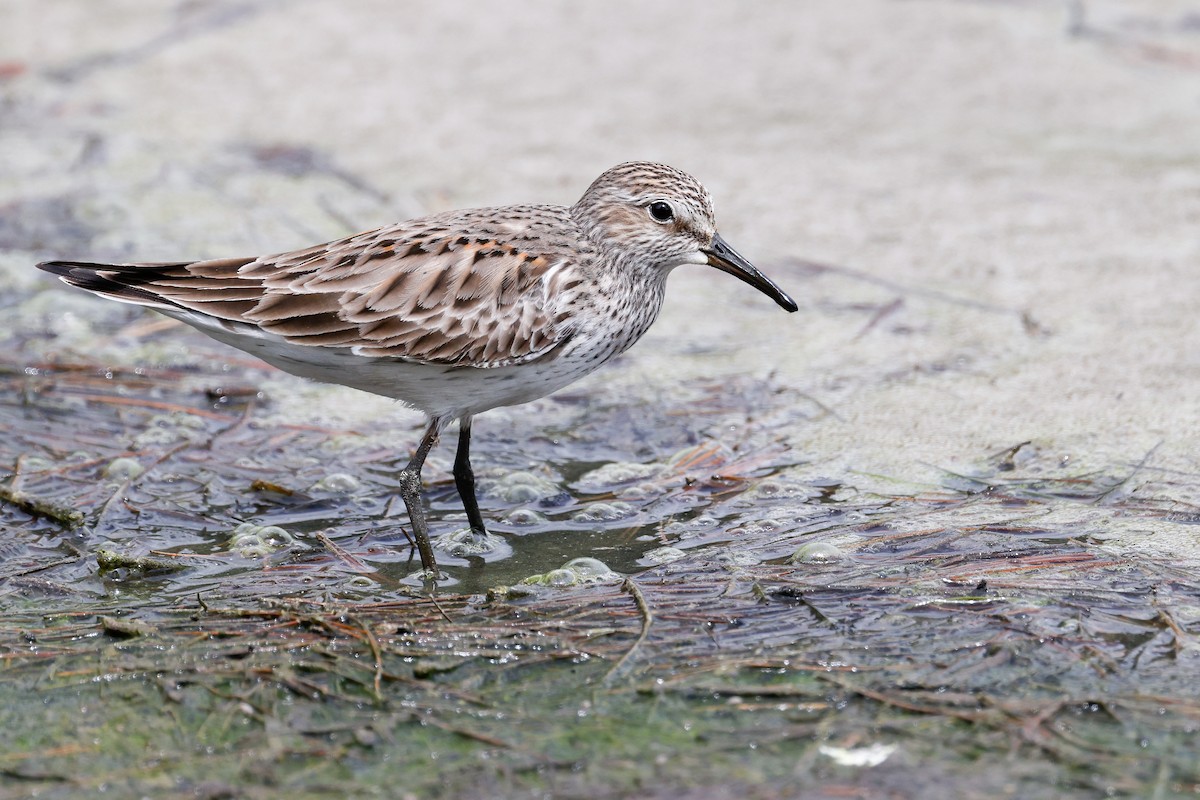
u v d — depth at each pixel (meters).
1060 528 13.70
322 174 23.73
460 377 13.91
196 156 24.45
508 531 14.45
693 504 14.84
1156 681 10.88
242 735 10.56
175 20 30.61
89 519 14.45
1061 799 9.46
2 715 10.85
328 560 13.74
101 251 21.05
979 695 10.70
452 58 28.31
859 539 13.70
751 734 10.35
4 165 24.03
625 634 11.86
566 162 23.69
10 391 17.59
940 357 18.02
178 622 12.23
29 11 31.06
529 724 10.60
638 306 14.77
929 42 28.55
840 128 25.12
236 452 16.19
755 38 28.92
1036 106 25.80
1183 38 28.88
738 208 22.31
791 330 19.16
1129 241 20.91
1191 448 15.16
